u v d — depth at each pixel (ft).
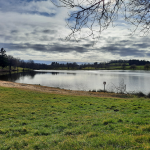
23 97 71.05
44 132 24.71
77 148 17.10
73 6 8.55
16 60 560.61
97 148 16.55
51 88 122.72
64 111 43.57
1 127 28.45
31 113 41.81
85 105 52.80
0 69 485.15
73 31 9.14
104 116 34.47
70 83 174.60
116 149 16.03
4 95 72.43
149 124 25.04
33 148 18.34
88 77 260.21
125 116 32.81
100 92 109.91
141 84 157.38
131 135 20.44
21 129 26.53
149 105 47.32
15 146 19.22
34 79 224.33
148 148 15.40
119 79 216.95
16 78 237.45
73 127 27.40
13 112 42.42
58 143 19.30
